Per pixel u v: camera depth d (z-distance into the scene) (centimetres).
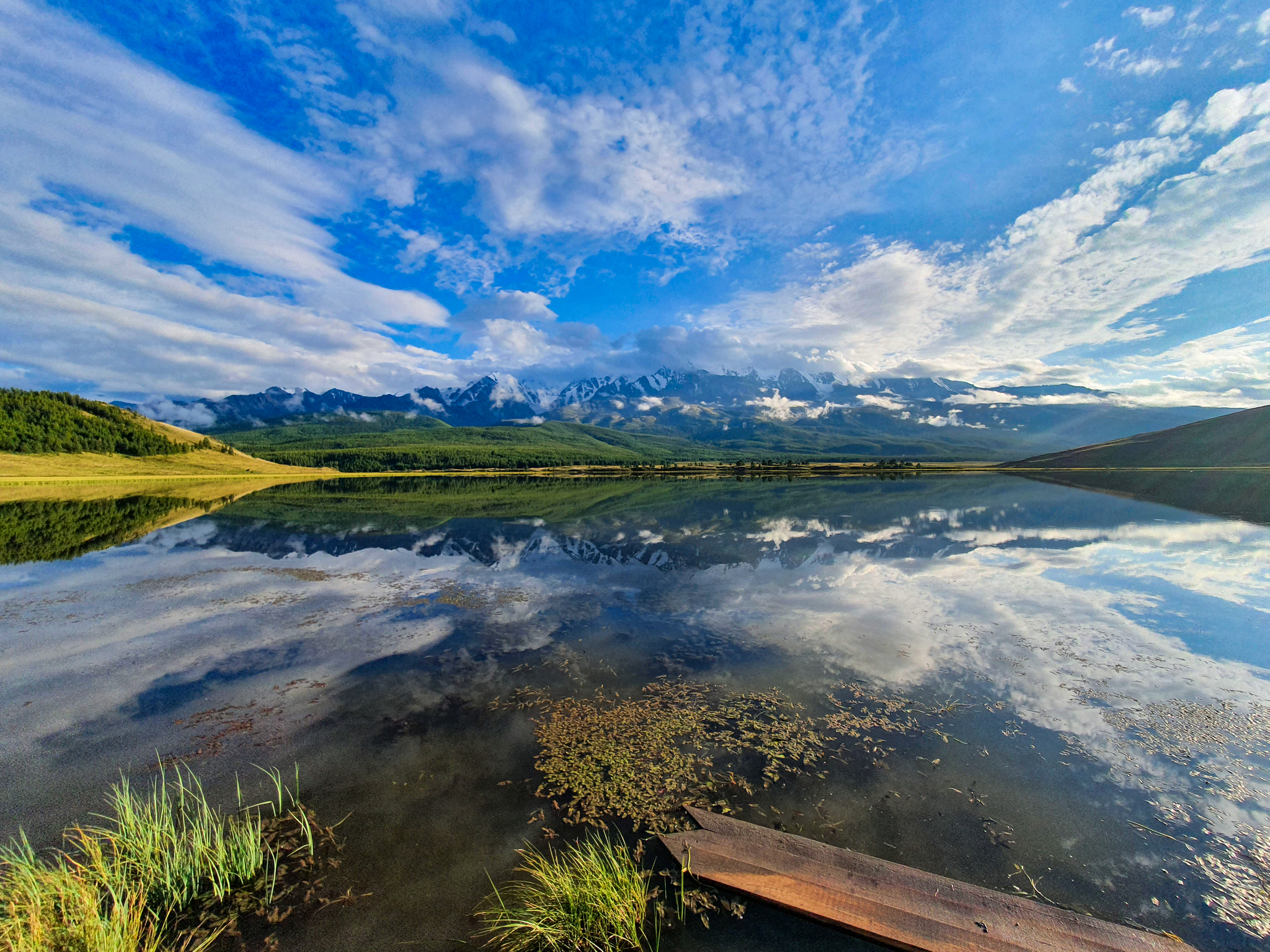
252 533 3447
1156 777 847
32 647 1456
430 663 1345
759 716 1057
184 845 681
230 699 1153
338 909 605
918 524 3650
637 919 588
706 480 10381
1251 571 2202
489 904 612
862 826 746
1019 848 700
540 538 3206
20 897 557
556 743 968
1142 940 561
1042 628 1551
